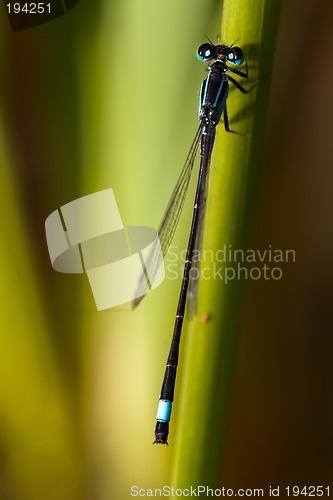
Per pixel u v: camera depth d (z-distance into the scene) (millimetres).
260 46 157
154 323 174
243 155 157
